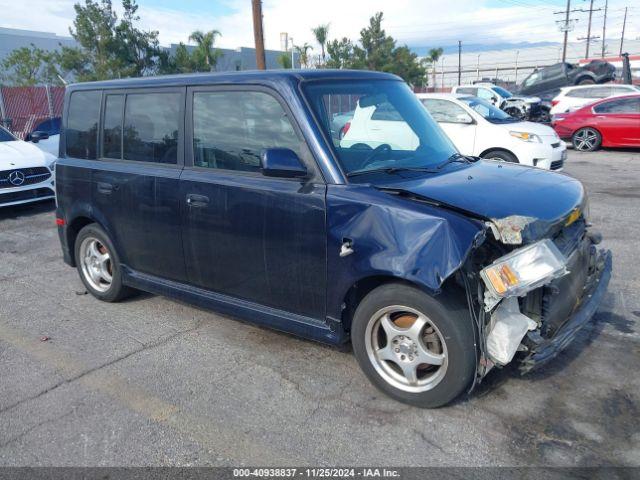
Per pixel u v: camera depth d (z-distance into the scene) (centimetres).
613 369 375
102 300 539
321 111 366
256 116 381
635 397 342
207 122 409
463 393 349
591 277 392
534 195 349
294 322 377
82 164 505
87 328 480
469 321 312
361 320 343
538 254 299
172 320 491
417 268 301
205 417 342
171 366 407
